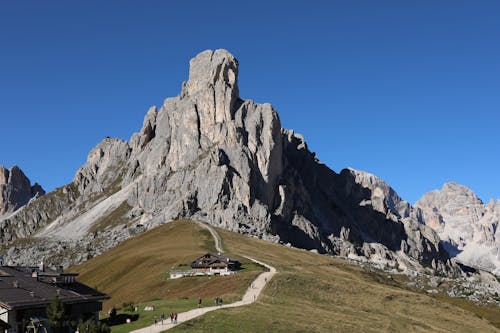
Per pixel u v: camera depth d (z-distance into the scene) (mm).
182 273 150000
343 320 94000
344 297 115438
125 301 138750
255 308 95750
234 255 186250
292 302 105062
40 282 87000
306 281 124750
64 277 90500
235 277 129625
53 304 74125
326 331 85188
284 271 148750
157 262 181375
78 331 71062
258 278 126688
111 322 88125
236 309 93938
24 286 81625
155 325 81750
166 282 146250
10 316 71000
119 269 189875
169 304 103812
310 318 91875
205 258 152750
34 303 74812
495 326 113938
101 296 91375
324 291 118375
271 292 112500
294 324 86188
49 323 73062
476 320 113375
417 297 122875
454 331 102438
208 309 94312
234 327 81438
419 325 100875
